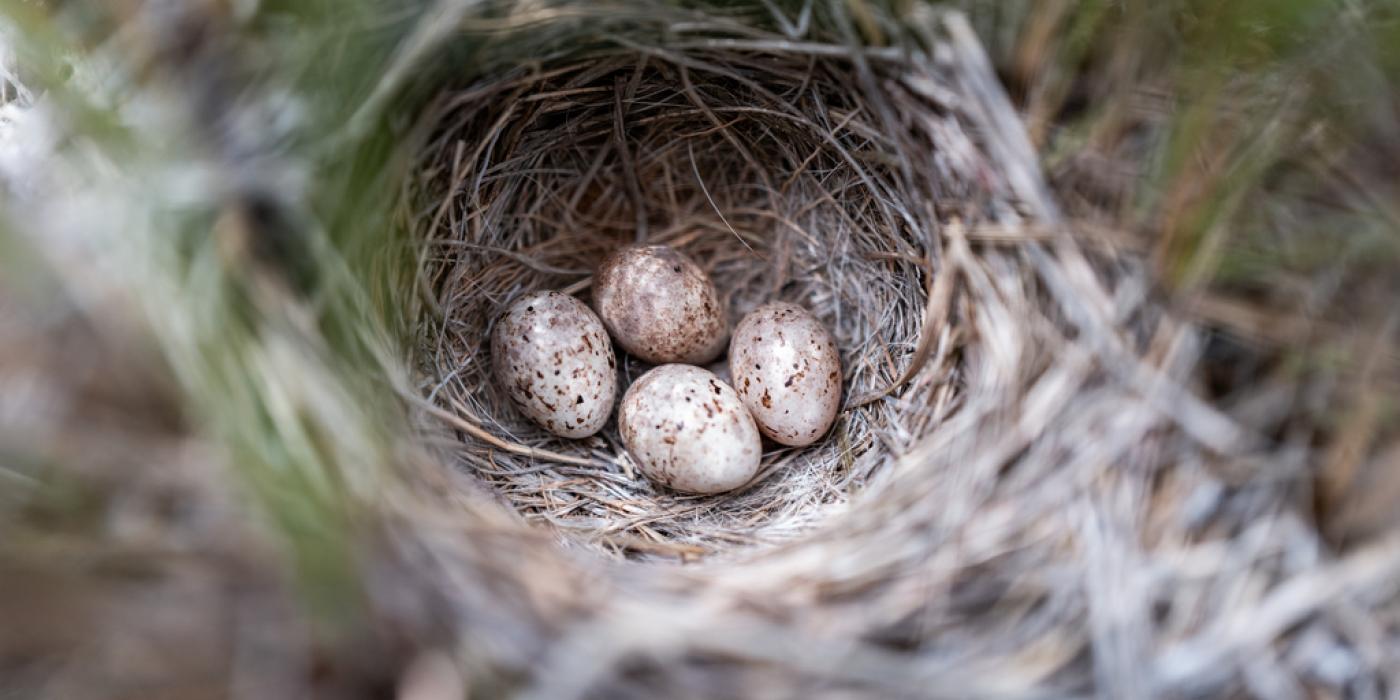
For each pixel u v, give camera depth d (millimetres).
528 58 201
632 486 217
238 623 167
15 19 177
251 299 177
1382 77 184
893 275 213
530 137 213
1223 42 182
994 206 193
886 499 193
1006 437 185
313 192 180
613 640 171
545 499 211
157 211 175
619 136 216
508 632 171
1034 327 189
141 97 180
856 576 181
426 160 201
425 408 198
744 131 219
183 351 171
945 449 192
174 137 178
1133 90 188
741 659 172
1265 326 181
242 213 177
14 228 170
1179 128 183
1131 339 184
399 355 199
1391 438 177
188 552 168
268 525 167
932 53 194
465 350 215
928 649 175
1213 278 182
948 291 199
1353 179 183
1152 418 180
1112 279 187
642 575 189
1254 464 178
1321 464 177
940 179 200
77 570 167
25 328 172
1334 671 173
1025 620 176
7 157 182
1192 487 178
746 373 216
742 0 200
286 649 167
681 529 210
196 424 171
